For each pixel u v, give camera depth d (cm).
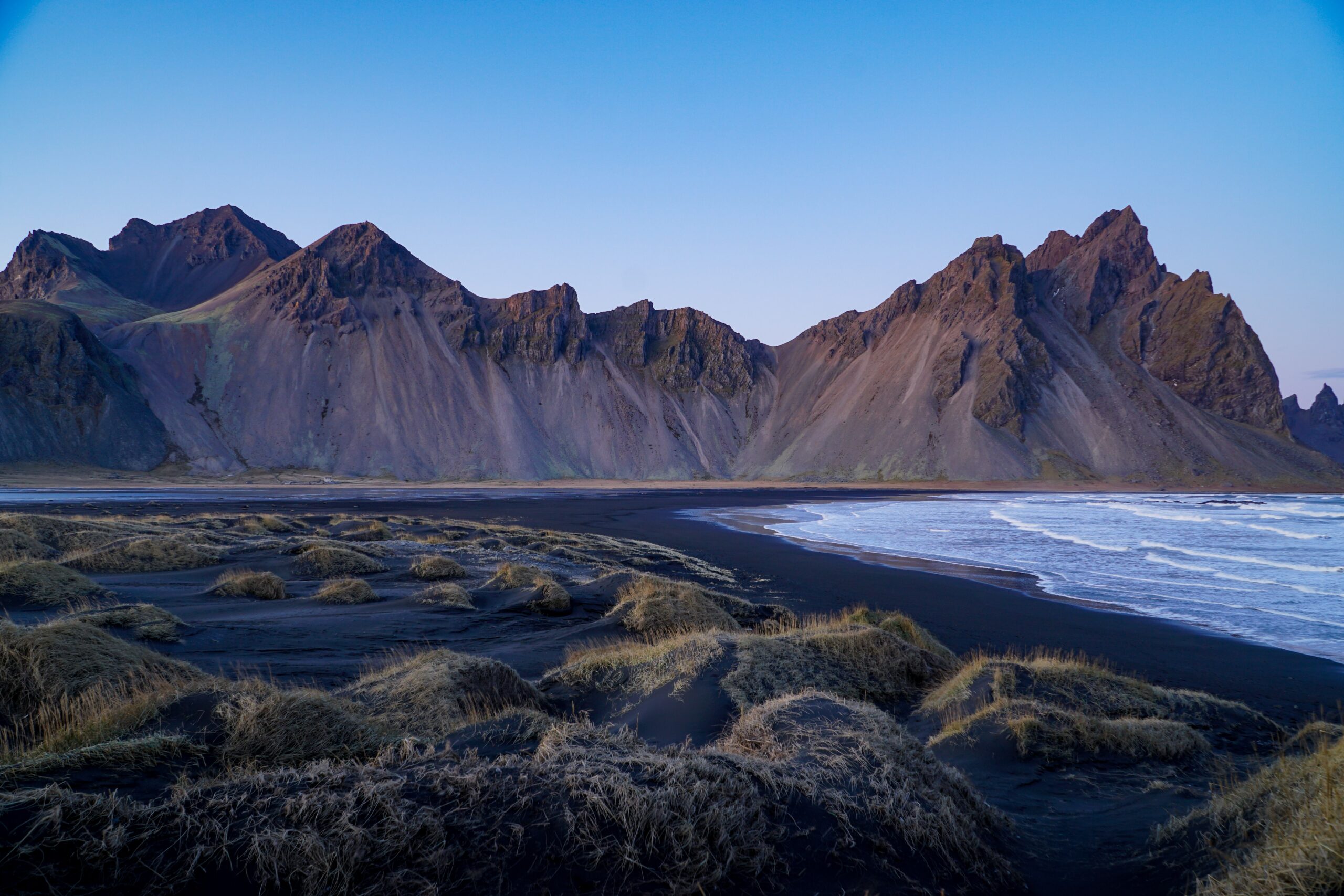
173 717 584
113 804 318
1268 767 543
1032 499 11856
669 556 3294
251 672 982
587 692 903
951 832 423
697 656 911
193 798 337
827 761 470
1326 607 2297
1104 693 974
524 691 833
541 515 6450
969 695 920
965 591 2525
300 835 308
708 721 739
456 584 1814
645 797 360
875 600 2288
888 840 396
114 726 555
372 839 316
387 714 702
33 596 1342
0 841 284
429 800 352
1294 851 338
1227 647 1733
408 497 9481
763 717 578
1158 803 597
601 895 312
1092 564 3356
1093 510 8462
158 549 2059
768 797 404
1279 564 3412
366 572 2117
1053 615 2116
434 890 300
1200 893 364
